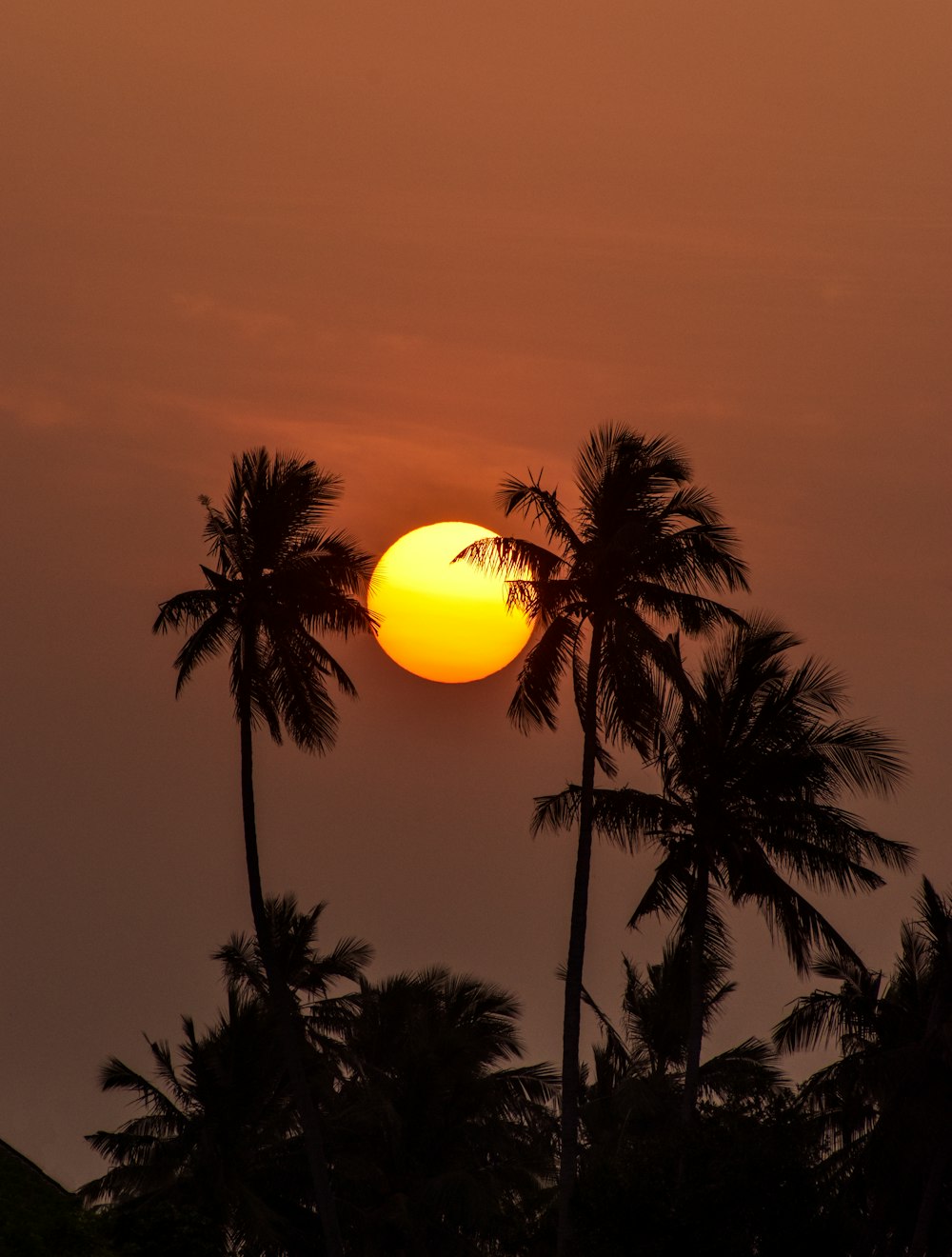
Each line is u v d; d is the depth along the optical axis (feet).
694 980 498.69
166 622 514.68
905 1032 485.97
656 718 491.72
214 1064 566.77
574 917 504.43
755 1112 467.93
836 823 492.13
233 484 522.06
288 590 510.58
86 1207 494.18
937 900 481.05
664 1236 426.10
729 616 497.46
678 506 504.84
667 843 504.43
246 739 526.98
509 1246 547.49
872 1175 482.69
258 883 532.73
